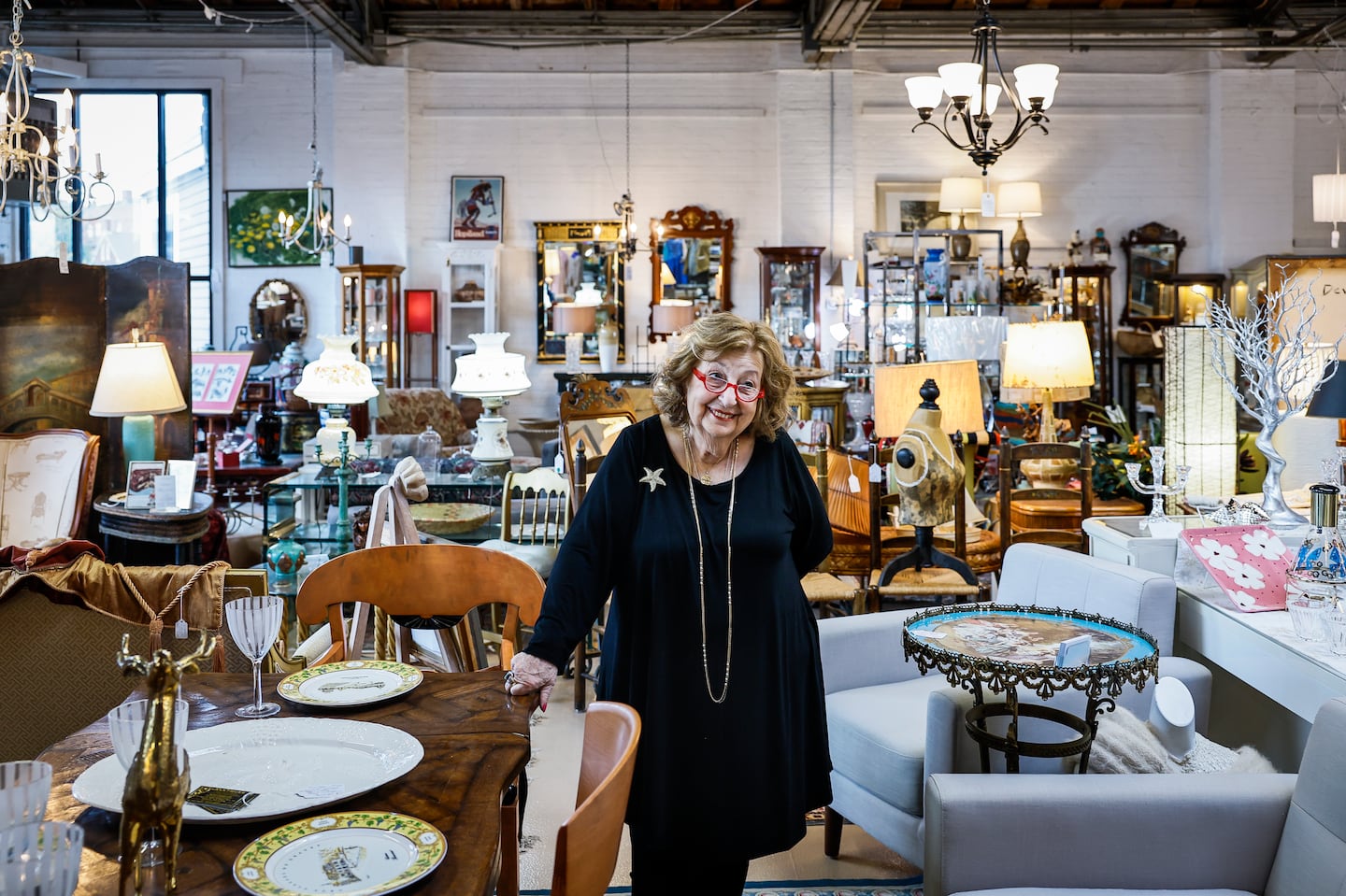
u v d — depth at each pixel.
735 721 2.29
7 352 6.65
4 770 1.37
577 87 11.95
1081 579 3.34
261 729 2.01
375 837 1.59
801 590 2.46
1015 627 2.74
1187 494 5.00
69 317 6.75
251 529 8.80
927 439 4.06
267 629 2.14
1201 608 3.17
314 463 6.97
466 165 11.98
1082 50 11.86
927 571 4.60
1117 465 6.85
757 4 11.65
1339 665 2.57
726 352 2.31
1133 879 2.18
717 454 2.39
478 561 2.90
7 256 12.07
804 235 11.88
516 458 9.87
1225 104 11.87
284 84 11.96
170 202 12.13
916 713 3.13
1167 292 11.93
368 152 11.80
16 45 5.96
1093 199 12.05
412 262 12.01
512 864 1.98
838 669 3.37
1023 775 2.36
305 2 9.73
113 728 1.50
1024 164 12.02
